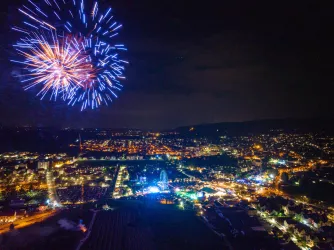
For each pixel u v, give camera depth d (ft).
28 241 190.90
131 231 223.71
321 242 216.95
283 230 241.35
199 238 214.07
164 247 198.49
